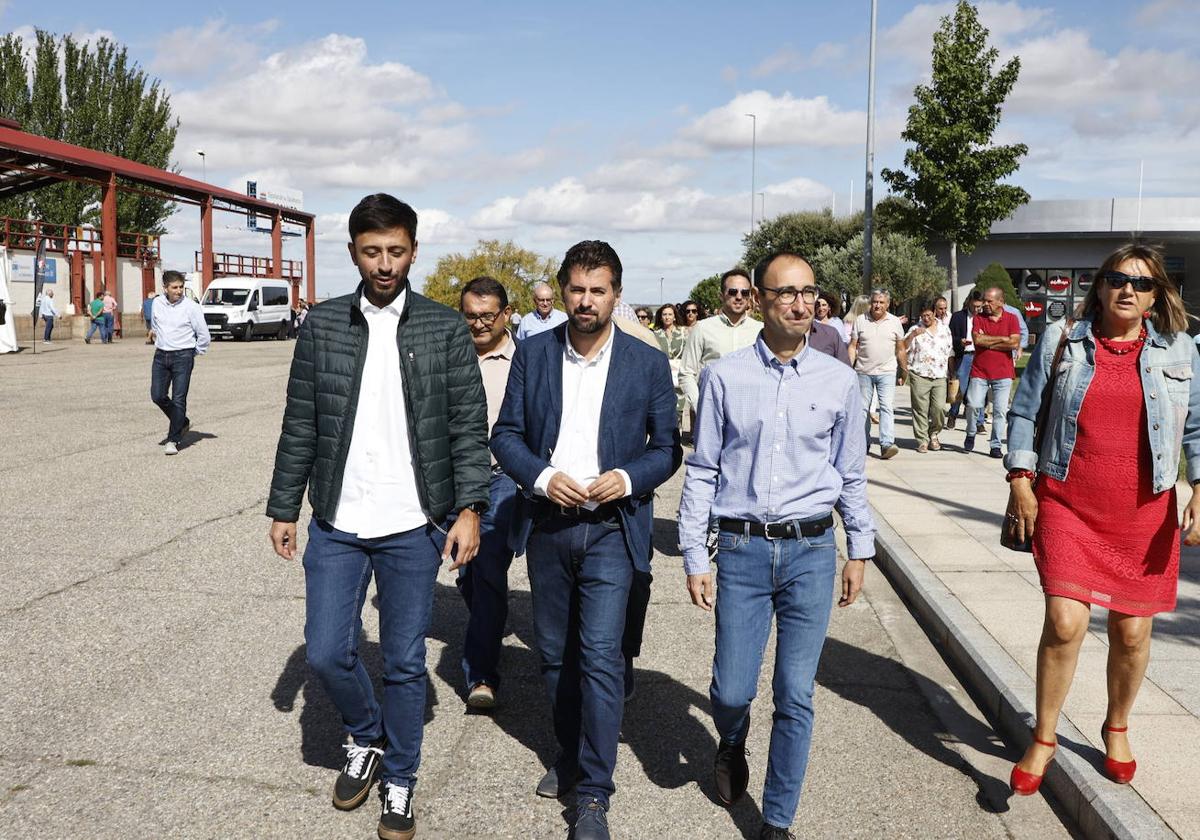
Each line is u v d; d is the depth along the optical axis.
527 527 3.44
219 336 35.91
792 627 3.22
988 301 10.98
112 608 5.50
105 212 33.34
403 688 3.33
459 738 4.05
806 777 3.75
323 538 3.38
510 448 3.39
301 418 3.38
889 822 3.41
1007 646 4.75
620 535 3.36
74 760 3.72
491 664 4.29
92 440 11.32
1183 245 41.59
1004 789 3.66
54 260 32.91
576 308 3.30
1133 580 3.32
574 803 3.53
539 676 4.74
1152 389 3.26
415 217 3.33
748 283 6.43
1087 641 4.80
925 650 5.16
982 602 5.48
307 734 4.00
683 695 4.53
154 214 45.91
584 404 3.41
